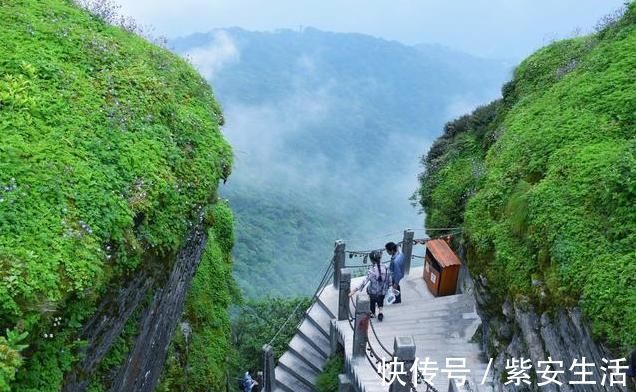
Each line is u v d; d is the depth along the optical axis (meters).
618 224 7.17
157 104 7.38
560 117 10.09
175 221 6.52
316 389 10.87
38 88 6.28
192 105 8.63
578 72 11.66
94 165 5.79
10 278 4.20
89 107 6.52
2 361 3.85
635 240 6.89
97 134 6.25
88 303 4.96
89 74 7.20
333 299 12.66
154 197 6.14
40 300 4.36
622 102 9.36
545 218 8.02
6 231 4.56
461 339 10.70
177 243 6.49
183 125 7.70
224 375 10.60
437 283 12.27
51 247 4.70
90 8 9.43
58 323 4.66
